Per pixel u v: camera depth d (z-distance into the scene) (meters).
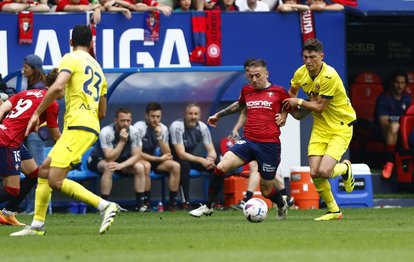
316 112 42.16
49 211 53.28
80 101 33.53
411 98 63.31
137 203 53.12
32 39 54.50
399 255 27.48
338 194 55.22
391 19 68.69
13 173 40.75
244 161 42.72
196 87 56.34
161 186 56.03
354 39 70.31
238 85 56.91
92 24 54.81
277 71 56.91
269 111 42.28
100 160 52.84
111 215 33.84
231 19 56.28
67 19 54.75
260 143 42.25
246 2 57.59
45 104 33.31
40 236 33.97
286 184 57.22
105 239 32.72
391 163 60.16
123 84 55.59
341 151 42.94
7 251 29.08
